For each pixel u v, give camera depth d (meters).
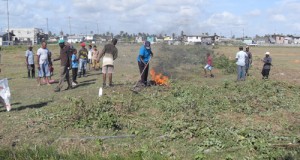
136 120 11.61
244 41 140.12
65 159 8.16
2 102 12.72
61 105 13.49
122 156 8.32
